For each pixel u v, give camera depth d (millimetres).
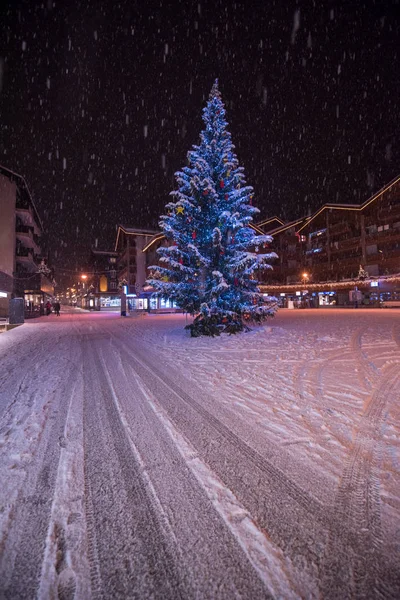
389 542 1752
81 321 23375
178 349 8672
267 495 2201
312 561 1640
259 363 6547
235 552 1711
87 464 2668
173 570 1607
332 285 44969
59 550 1745
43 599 1454
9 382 5551
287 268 54750
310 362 6500
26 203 36562
